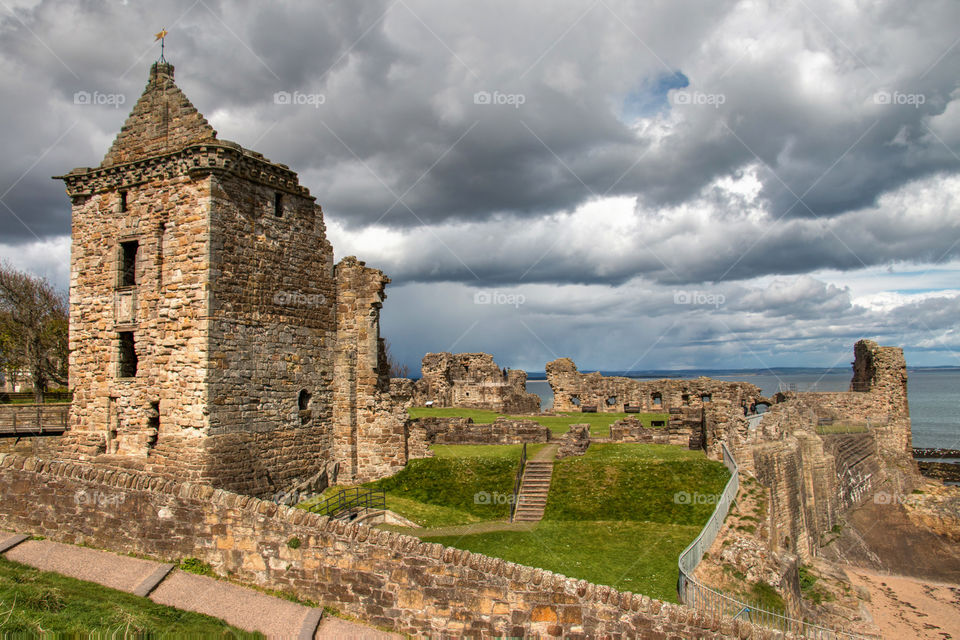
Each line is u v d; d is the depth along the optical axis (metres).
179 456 26.92
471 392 63.72
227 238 27.91
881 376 66.38
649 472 34.53
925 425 135.75
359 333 34.78
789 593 25.80
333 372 34.12
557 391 64.44
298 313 31.78
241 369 28.30
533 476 34.62
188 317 27.22
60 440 30.66
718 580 24.67
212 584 16.75
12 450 32.22
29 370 58.81
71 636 13.24
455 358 65.00
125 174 29.22
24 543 17.83
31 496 18.69
